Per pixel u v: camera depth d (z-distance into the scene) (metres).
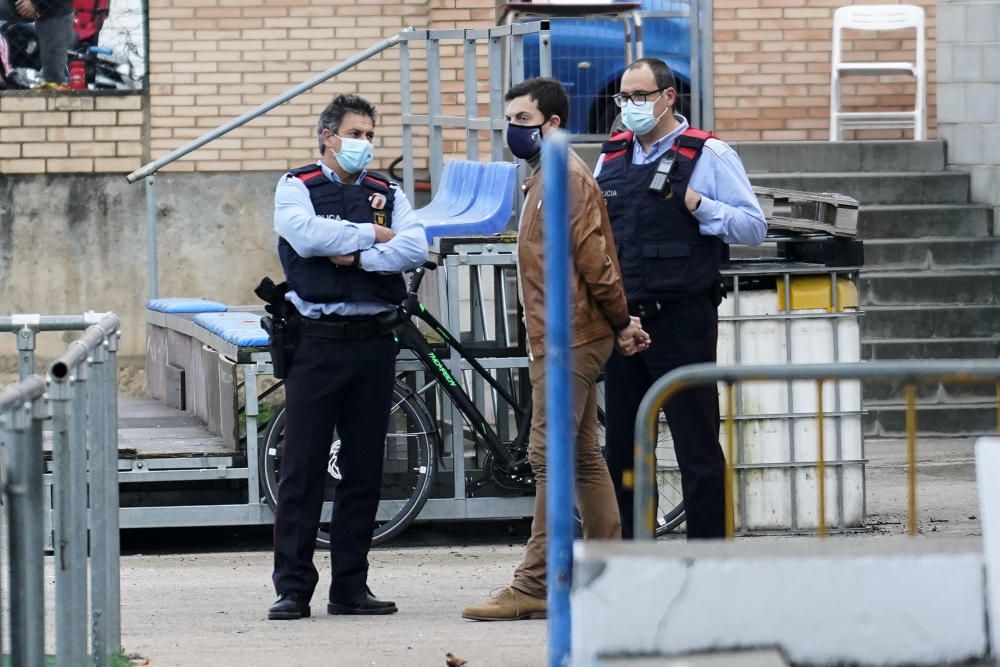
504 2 44.12
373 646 21.64
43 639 14.17
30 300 44.00
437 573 27.75
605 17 41.50
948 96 45.38
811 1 48.00
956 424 39.16
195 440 31.09
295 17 44.88
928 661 13.59
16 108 43.91
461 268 36.22
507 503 30.08
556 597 13.45
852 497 29.88
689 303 23.58
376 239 23.22
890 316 40.88
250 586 26.70
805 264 30.00
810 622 13.45
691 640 13.30
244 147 44.69
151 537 32.19
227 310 37.78
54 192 44.06
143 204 44.38
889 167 45.22
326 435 23.69
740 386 29.50
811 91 48.25
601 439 30.12
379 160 45.12
